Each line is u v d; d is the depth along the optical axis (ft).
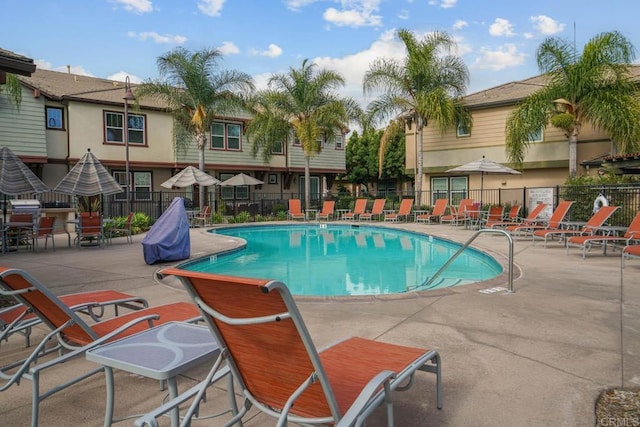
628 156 35.06
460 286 20.51
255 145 74.59
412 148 78.07
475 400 9.27
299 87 70.85
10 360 11.76
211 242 42.47
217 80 67.62
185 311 11.91
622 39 50.34
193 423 8.50
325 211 71.05
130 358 7.57
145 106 70.03
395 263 34.24
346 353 8.43
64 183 37.76
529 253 31.78
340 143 97.81
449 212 68.49
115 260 30.66
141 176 72.64
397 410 8.86
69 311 9.36
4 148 35.96
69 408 9.13
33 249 36.50
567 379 10.27
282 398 6.45
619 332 13.65
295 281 27.84
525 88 70.18
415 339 13.21
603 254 30.45
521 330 13.96
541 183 64.64
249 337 6.19
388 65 67.15
